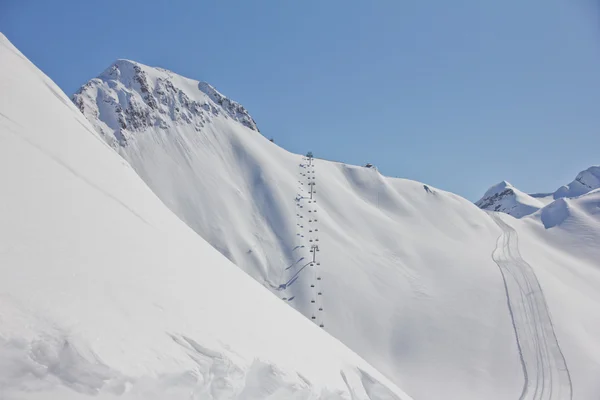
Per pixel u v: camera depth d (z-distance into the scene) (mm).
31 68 24422
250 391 8320
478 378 50125
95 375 6094
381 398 14062
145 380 6645
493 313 62812
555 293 69125
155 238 13055
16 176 10258
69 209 10445
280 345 12062
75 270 8078
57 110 19469
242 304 13289
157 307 8828
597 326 61688
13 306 6273
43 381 5594
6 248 7500
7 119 13328
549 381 48875
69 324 6566
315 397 10109
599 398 46156
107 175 16047
